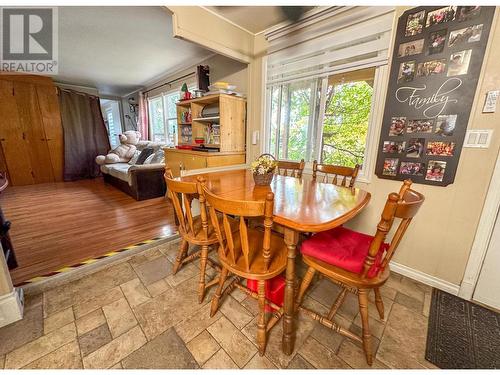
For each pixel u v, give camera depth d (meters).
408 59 1.56
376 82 1.75
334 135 2.13
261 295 1.13
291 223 1.00
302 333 1.28
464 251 1.51
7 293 1.28
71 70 4.15
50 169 4.87
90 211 3.14
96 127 5.52
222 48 2.24
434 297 1.55
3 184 1.45
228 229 1.12
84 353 1.14
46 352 1.14
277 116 2.53
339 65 1.93
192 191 1.31
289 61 2.27
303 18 2.03
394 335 1.26
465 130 1.41
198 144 3.02
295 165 2.13
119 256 1.97
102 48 3.09
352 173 1.73
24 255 1.99
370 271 1.05
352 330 1.29
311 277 1.27
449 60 1.41
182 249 1.75
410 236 1.73
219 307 1.45
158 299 1.50
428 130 1.54
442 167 1.52
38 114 4.56
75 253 2.03
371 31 1.70
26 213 3.04
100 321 1.32
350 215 1.11
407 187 1.18
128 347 1.17
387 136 1.73
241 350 1.17
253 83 2.64
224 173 2.18
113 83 5.20
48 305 1.43
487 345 1.21
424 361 1.13
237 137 2.75
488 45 1.29
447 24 1.39
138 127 6.12
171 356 1.14
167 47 3.04
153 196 3.80
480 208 1.43
